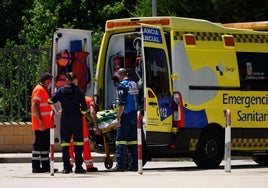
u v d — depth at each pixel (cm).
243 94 2994
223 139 2959
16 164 3447
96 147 2955
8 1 6669
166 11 4375
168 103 2852
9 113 3888
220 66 2958
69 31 3084
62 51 3075
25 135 3803
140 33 2878
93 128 2902
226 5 4288
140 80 2869
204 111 2914
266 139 3045
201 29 2942
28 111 3878
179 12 4375
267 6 4278
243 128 2989
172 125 2869
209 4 4331
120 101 2770
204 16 4369
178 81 2872
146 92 2792
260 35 3058
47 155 2867
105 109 3000
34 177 2633
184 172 2741
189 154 2983
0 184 2425
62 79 3050
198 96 2905
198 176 2553
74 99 2745
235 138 2978
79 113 2750
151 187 2236
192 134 2897
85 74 3095
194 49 2914
